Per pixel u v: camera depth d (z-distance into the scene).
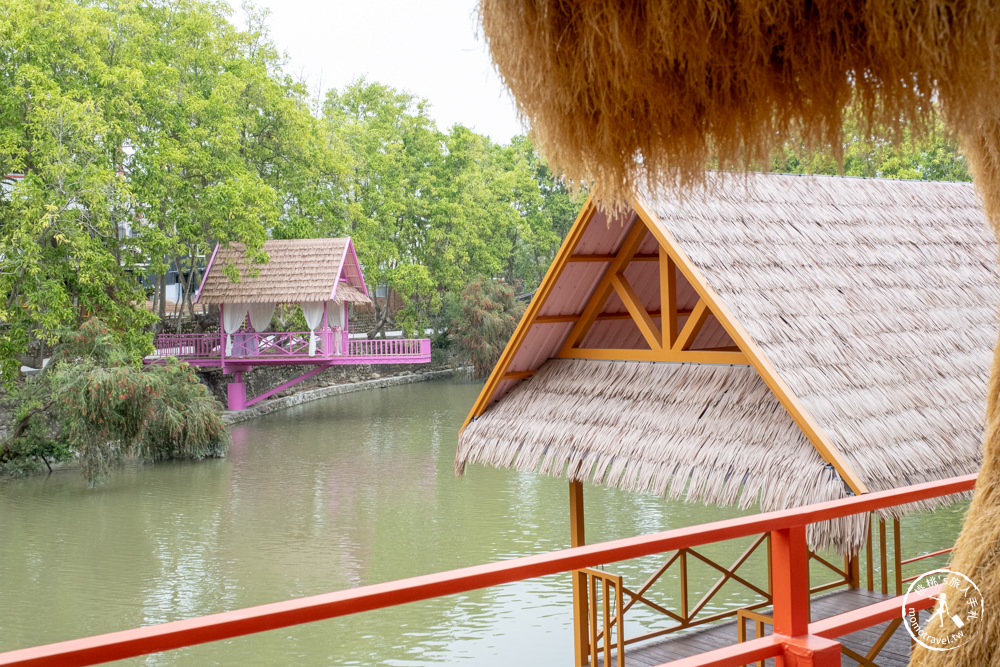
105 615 11.92
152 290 28.50
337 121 42.53
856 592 8.05
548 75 1.47
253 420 30.64
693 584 13.20
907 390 6.57
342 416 31.64
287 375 36.81
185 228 26.17
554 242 53.91
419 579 1.93
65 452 21.81
